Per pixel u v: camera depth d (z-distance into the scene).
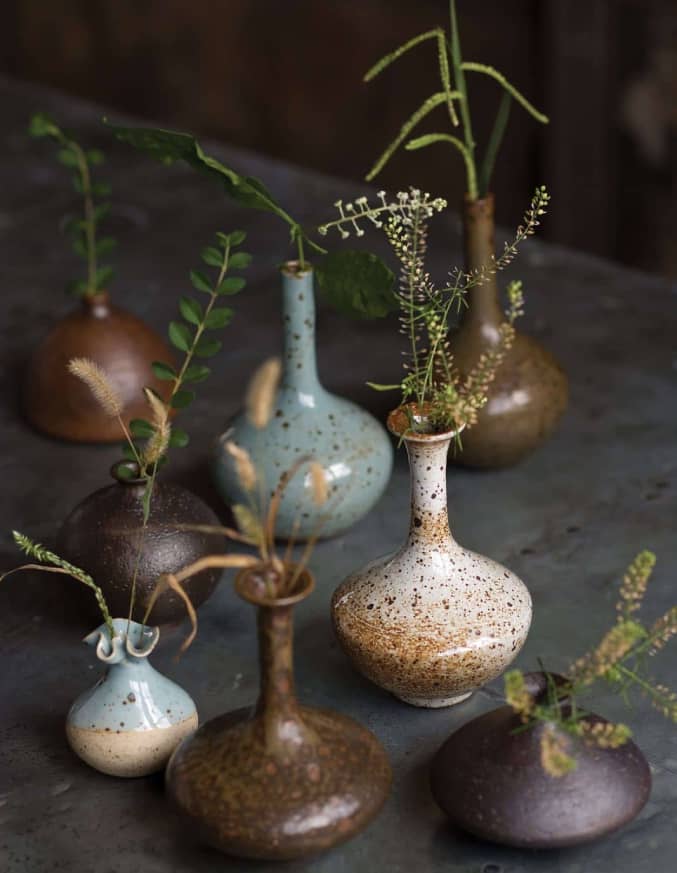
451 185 2.59
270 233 1.62
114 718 0.99
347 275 1.11
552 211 2.48
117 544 1.07
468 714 1.03
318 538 1.18
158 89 2.76
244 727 0.93
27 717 1.05
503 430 1.20
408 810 0.97
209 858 0.95
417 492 1.00
